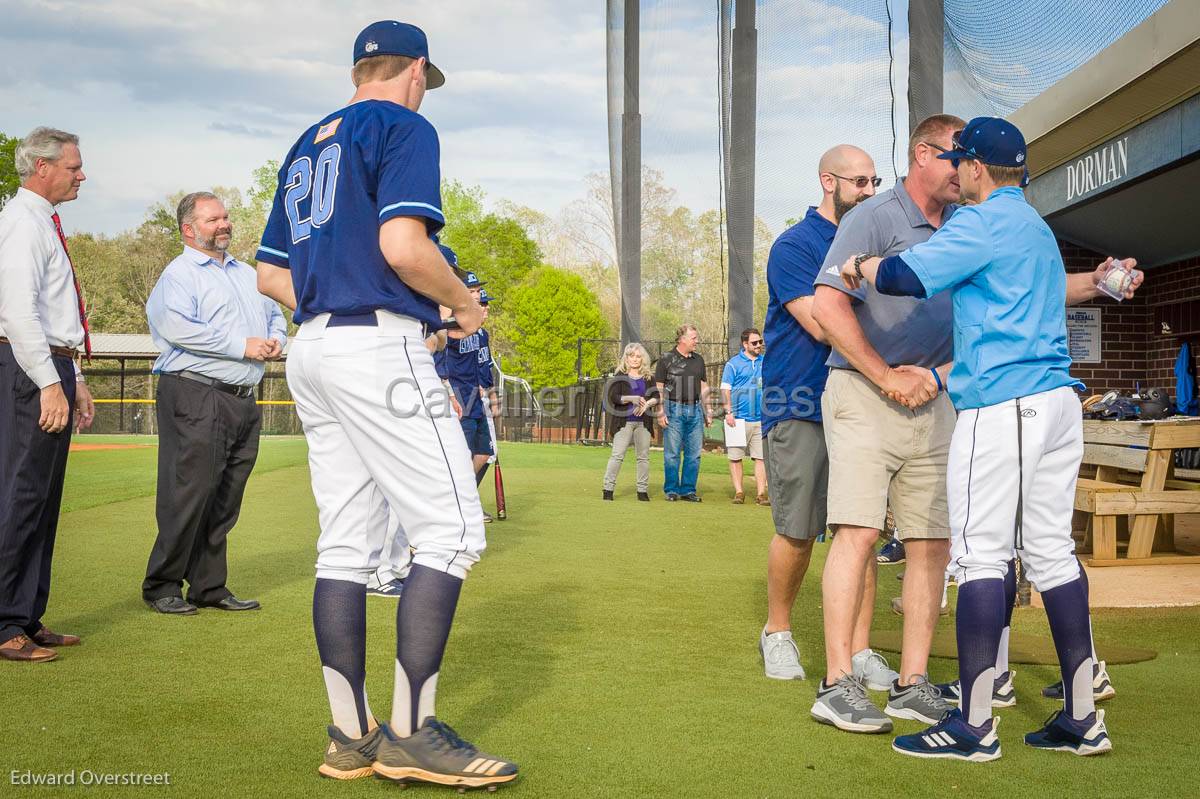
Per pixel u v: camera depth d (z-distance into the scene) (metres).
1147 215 9.30
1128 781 2.47
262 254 2.77
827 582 3.10
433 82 2.84
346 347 2.43
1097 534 5.98
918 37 4.67
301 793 2.34
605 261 36.38
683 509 9.30
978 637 2.65
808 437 3.47
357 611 2.51
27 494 3.62
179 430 4.44
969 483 2.73
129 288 62.84
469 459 2.56
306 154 2.61
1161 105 6.53
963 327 2.77
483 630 4.20
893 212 3.13
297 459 14.88
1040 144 7.53
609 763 2.57
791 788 2.40
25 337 3.58
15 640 3.59
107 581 5.26
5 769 2.45
